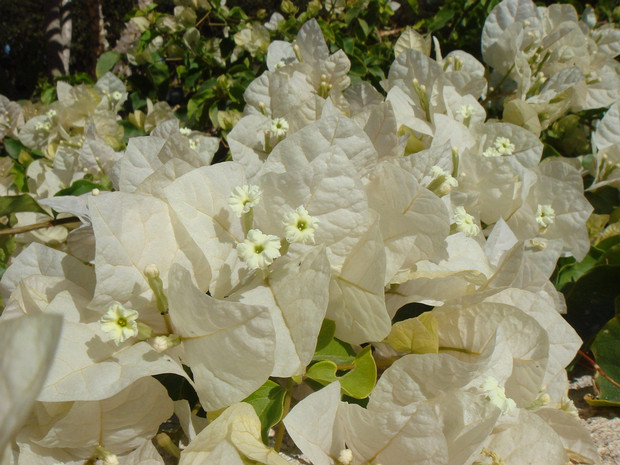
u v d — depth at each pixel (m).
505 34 0.31
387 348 0.18
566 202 0.25
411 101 0.27
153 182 0.16
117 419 0.15
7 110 0.42
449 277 0.18
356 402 0.16
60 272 0.17
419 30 0.51
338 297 0.17
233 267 0.16
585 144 0.33
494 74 0.33
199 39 0.45
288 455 0.17
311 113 0.21
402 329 0.17
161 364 0.14
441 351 0.18
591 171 0.30
